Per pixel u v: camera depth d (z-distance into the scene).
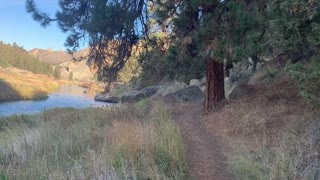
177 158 5.85
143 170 5.28
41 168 5.42
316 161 4.73
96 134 8.48
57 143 7.26
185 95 18.41
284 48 5.31
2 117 15.48
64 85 107.06
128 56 13.23
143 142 6.28
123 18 10.66
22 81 72.00
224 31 8.14
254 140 6.82
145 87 30.95
